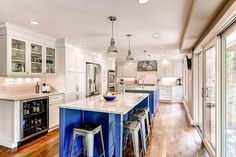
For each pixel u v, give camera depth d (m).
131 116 2.95
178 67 8.69
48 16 2.64
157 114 5.69
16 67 3.31
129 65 9.59
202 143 3.20
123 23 2.96
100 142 2.52
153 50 6.03
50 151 2.79
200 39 3.44
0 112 3.08
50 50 4.21
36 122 3.49
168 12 2.44
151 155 2.71
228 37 2.24
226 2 1.75
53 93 3.92
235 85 2.11
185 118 5.13
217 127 2.38
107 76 6.96
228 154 2.32
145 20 2.78
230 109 2.28
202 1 1.73
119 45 5.06
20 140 3.03
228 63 2.29
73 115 2.42
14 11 2.44
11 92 3.53
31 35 3.55
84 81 5.21
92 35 3.82
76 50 4.76
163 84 9.05
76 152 2.49
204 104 3.21
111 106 2.30
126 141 2.99
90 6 2.26
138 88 6.02
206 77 3.16
